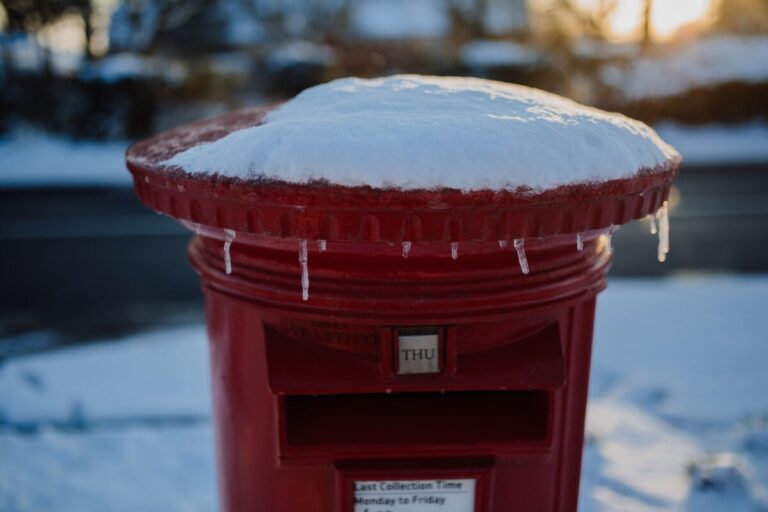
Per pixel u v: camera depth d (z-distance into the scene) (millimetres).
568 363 1506
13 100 14273
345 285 1319
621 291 6191
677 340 4898
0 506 3094
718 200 10289
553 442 1480
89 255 7957
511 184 1143
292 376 1369
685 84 15797
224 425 1639
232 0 17516
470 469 1456
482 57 16125
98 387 4301
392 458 1463
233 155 1236
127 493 3221
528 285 1350
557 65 16047
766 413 3734
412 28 17562
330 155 1153
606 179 1221
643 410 3822
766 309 5516
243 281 1406
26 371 4500
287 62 15234
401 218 1141
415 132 1209
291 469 1505
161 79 14656
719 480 2971
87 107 14414
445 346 1350
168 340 5293
